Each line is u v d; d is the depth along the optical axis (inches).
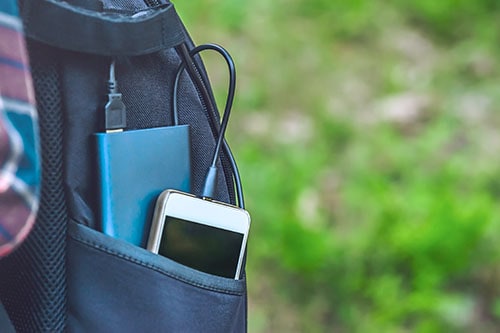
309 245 125.8
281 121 169.0
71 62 40.8
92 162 42.0
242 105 171.3
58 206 41.3
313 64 189.8
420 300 119.6
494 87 183.0
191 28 198.7
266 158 156.0
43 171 40.6
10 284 42.4
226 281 44.9
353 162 155.3
